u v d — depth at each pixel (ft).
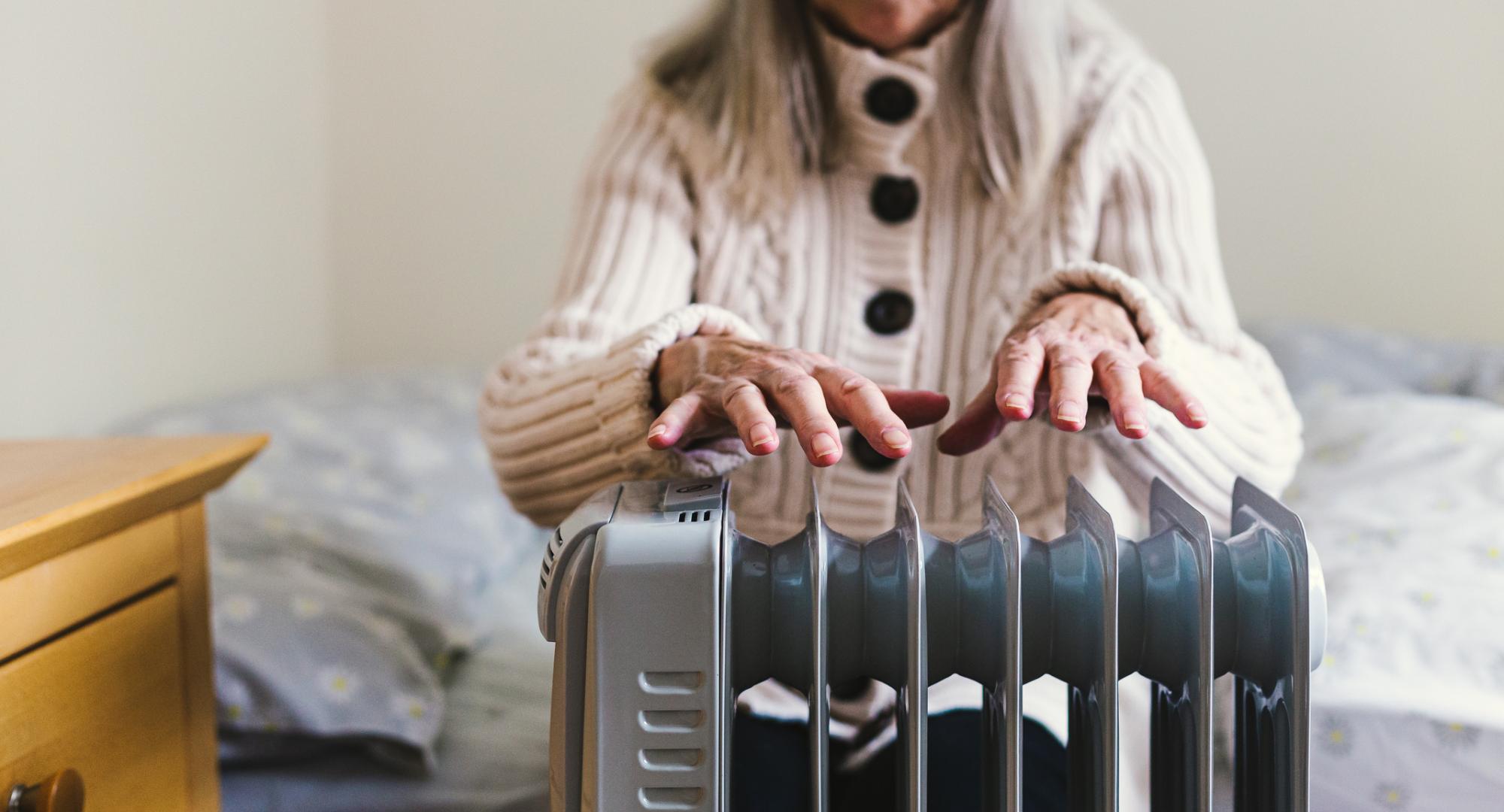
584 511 1.54
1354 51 5.65
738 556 1.56
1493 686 2.81
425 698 3.28
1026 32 2.47
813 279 2.61
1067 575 1.62
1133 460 1.95
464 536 4.29
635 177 2.70
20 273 4.08
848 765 2.11
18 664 1.70
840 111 2.54
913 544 1.48
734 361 1.75
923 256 2.61
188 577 2.23
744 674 1.59
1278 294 5.90
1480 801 2.69
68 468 2.08
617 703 1.40
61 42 4.31
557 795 1.50
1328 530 3.53
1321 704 2.84
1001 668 1.59
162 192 5.03
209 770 2.32
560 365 2.24
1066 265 1.98
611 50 6.40
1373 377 4.91
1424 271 5.71
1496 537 3.27
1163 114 2.64
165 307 5.06
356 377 5.66
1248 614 1.59
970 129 2.56
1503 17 5.46
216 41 5.47
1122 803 2.14
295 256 6.35
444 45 6.55
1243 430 2.02
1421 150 5.64
